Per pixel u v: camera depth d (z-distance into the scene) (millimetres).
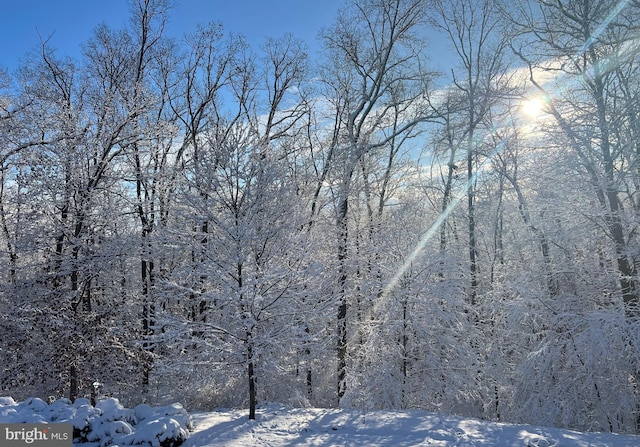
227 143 9633
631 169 12672
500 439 7422
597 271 13164
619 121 12734
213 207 9547
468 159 19469
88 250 15516
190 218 9398
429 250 13047
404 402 11375
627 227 12695
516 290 13367
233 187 9555
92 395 14492
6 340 13352
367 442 7363
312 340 9797
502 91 17703
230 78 22281
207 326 9250
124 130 17047
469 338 12695
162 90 21891
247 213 9289
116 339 14742
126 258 16234
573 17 13570
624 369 11477
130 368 14609
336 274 11375
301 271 9258
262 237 9359
